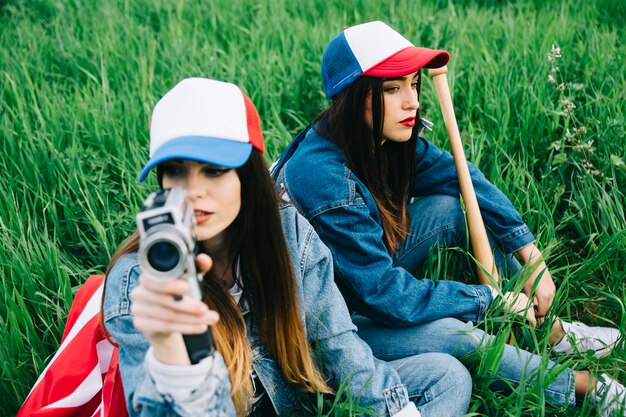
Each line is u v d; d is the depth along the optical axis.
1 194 3.29
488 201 2.90
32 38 5.22
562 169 3.40
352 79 2.49
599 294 3.00
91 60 4.79
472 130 3.60
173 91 1.83
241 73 4.43
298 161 2.59
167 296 1.39
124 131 3.89
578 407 2.44
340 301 2.21
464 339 2.43
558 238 3.22
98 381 2.08
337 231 2.49
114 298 1.82
